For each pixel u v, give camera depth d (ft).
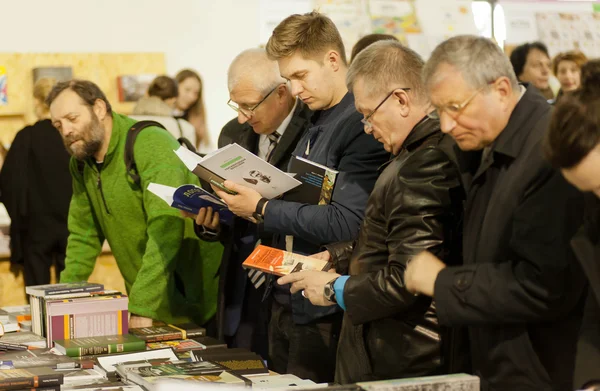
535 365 6.13
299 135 9.77
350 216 8.43
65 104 10.24
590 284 5.48
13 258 18.04
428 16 19.80
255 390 5.95
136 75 19.92
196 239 11.23
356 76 7.24
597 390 5.33
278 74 9.70
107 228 11.02
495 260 6.22
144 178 10.34
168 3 20.48
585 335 5.69
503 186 6.18
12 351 8.91
